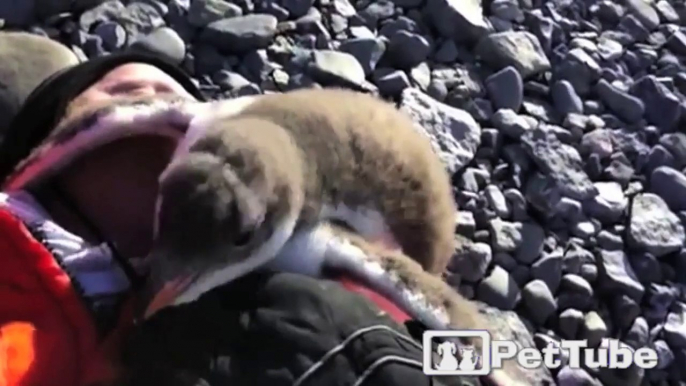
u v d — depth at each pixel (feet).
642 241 4.67
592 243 4.66
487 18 5.23
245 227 2.60
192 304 2.55
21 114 3.17
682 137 5.09
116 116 2.90
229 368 2.43
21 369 2.58
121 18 4.71
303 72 4.81
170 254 2.59
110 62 3.26
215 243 2.58
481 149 4.79
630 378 4.30
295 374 2.40
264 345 2.44
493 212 4.61
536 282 4.46
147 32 4.71
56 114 3.13
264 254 2.66
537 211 4.70
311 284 2.53
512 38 5.11
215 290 2.58
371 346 2.43
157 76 3.30
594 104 5.13
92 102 3.05
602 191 4.80
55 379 2.60
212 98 4.61
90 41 4.60
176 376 2.44
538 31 5.25
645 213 4.76
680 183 4.90
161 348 2.50
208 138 2.69
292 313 2.47
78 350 2.65
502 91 4.97
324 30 4.93
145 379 2.48
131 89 3.21
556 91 5.08
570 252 4.59
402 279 2.73
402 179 3.02
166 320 2.53
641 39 5.47
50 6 4.64
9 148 3.16
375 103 3.20
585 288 4.49
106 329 2.70
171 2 4.83
